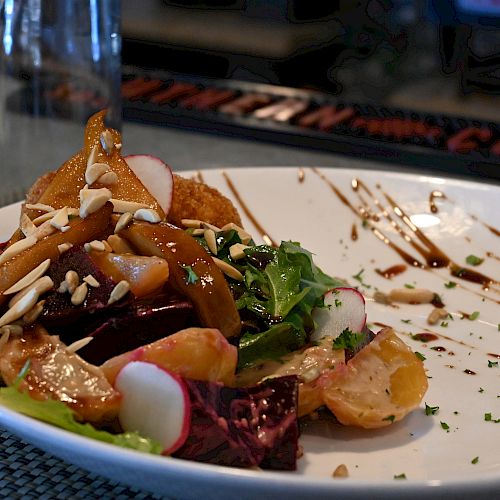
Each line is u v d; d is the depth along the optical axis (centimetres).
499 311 63
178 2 144
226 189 70
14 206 61
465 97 123
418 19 129
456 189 70
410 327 62
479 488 40
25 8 80
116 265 48
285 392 46
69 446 41
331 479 39
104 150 53
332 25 134
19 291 47
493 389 55
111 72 83
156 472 40
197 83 123
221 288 48
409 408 50
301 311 52
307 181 71
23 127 81
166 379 44
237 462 45
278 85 131
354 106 117
